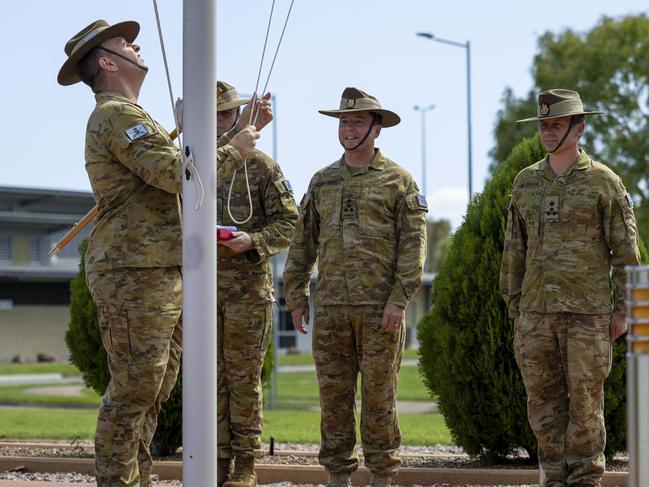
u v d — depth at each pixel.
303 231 6.71
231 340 6.61
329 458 6.54
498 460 8.23
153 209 5.31
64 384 30.70
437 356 8.23
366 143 6.44
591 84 36.81
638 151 35.50
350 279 6.36
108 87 5.45
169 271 5.33
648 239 35.12
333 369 6.48
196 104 4.96
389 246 6.40
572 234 5.92
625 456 8.59
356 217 6.39
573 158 6.01
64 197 45.50
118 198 5.27
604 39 37.31
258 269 6.62
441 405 8.23
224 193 6.75
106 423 5.27
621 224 5.86
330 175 6.55
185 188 4.97
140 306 5.21
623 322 5.90
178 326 5.61
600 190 5.88
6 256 45.44
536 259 6.01
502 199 7.92
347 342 6.47
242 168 6.74
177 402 8.70
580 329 5.88
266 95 5.69
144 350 5.21
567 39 37.88
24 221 43.59
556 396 6.04
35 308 46.28
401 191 6.40
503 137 36.94
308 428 12.83
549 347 5.99
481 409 7.92
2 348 45.19
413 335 56.06
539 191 6.04
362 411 6.50
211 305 4.93
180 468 7.93
